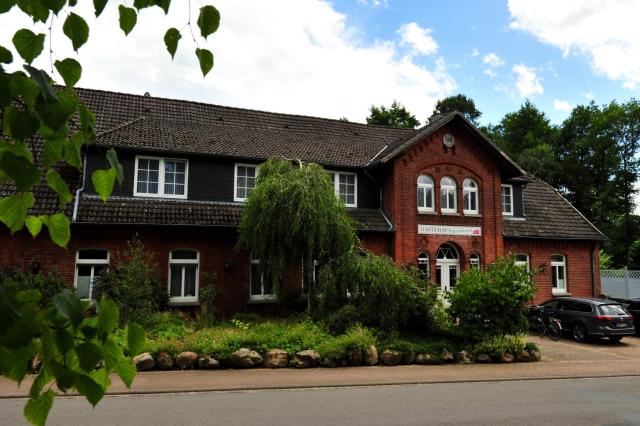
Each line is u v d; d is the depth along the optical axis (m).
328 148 21.09
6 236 14.54
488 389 10.19
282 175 15.21
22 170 1.31
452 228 20.14
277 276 14.54
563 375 11.79
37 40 1.43
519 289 13.56
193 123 20.33
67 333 1.34
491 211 20.94
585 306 17.44
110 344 1.49
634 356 14.76
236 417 7.70
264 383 10.03
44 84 1.27
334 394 9.41
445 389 10.09
